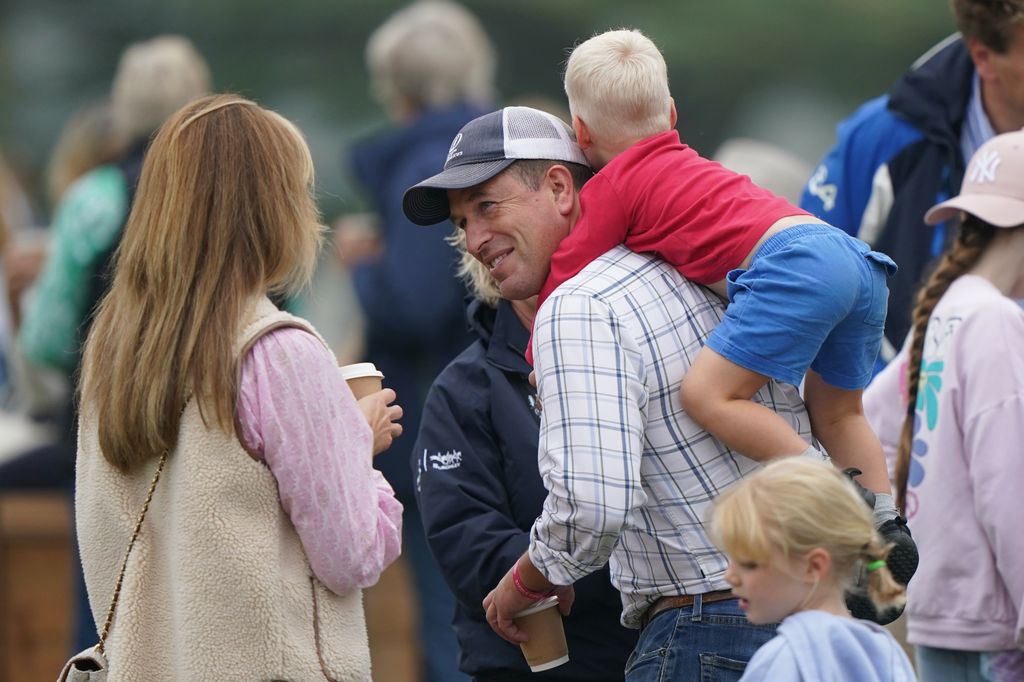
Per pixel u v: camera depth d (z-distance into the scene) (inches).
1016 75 661.9
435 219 506.6
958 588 540.7
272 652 442.3
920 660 561.9
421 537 847.7
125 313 464.4
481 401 544.4
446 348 857.5
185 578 444.8
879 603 412.8
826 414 481.7
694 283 468.8
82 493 476.1
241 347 448.8
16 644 880.9
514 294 492.1
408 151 874.8
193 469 445.4
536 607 491.8
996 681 538.0
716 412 445.7
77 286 780.6
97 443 469.7
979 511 532.1
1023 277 566.9
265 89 3169.3
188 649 443.5
